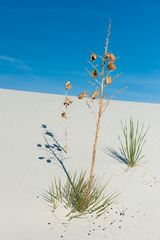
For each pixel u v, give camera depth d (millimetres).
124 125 10172
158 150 8539
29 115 9805
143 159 7812
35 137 8219
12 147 7438
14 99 11555
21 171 6418
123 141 8859
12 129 8516
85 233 4906
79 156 7531
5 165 6562
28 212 5176
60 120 9766
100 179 6543
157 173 7203
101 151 8000
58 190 5895
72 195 5613
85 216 5348
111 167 7152
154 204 5949
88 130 9320
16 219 4980
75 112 10836
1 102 10836
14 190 5711
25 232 4734
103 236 4883
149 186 6602
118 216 5457
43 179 6234
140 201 5996
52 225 4988
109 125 9977
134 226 5227
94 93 5492
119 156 7832
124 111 11766
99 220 5293
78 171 6746
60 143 8102
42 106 11000
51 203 5500
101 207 5637
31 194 5672
